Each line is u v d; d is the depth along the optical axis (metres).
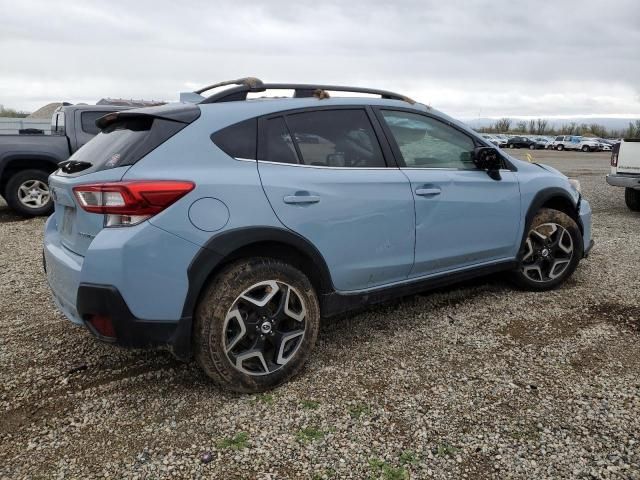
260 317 2.79
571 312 3.99
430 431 2.50
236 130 2.83
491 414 2.63
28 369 3.15
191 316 2.59
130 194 2.41
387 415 2.63
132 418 2.64
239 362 2.74
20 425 2.58
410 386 2.92
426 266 3.55
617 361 3.19
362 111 3.37
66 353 3.37
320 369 3.12
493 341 3.49
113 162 2.62
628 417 2.59
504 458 2.30
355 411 2.67
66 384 2.97
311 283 3.06
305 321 2.95
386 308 4.12
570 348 3.37
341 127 3.23
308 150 3.04
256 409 2.70
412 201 3.37
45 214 8.39
